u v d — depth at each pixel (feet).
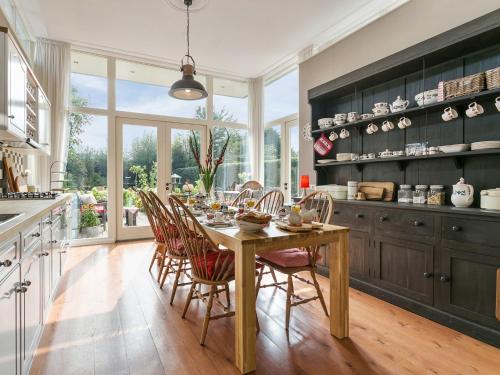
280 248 5.92
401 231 8.19
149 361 5.75
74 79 15.33
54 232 8.51
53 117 14.21
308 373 5.42
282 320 7.43
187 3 11.38
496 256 6.26
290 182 17.67
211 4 11.51
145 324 7.19
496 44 7.57
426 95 8.57
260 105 19.51
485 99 7.71
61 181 13.97
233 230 6.50
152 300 8.61
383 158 9.60
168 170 17.48
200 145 18.43
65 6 11.53
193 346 6.28
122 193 16.37
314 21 12.83
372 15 12.39
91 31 13.51
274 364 5.68
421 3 9.39
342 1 11.44
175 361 5.76
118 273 10.94
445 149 8.07
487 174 7.73
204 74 18.66
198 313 7.81
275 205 11.18
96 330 6.89
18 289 4.43
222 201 11.83
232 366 5.63
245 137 19.89
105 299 8.64
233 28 13.35
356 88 11.21
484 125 7.86
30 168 13.41
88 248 14.67
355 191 10.57
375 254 8.93
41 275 6.48
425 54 8.17
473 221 6.64
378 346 6.30
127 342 6.40
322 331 6.91
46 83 14.07
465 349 6.19
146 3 11.39
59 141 14.28
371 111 11.00
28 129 9.62
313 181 14.03
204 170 10.87
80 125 15.42
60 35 13.87
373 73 9.69
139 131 16.78
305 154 14.56
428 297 7.54
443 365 5.65
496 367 5.60
